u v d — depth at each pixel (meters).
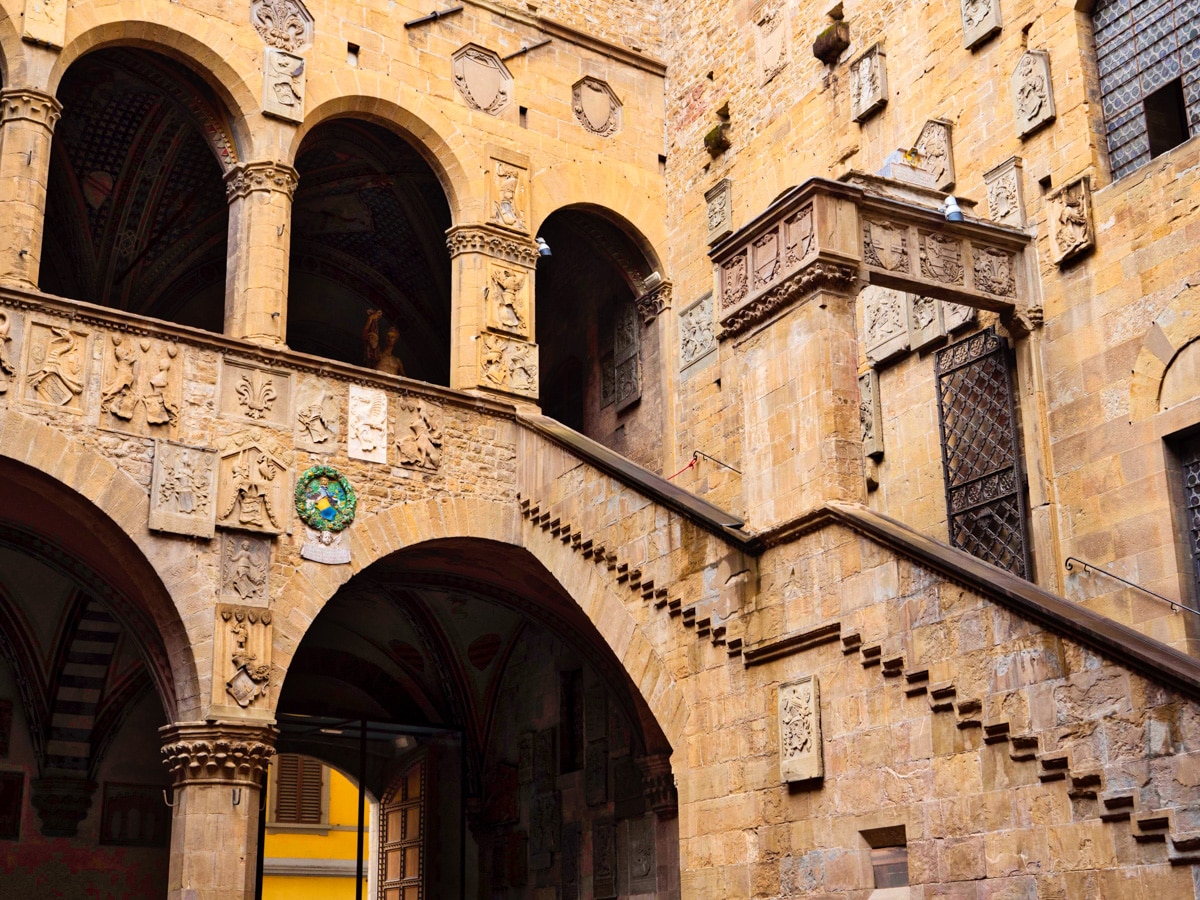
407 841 30.78
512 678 30.47
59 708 26.52
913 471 21.83
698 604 19.12
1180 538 17.92
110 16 23.03
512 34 27.62
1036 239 20.27
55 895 25.77
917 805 15.19
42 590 25.77
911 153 22.00
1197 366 17.91
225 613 20.77
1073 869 13.35
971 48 22.03
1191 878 12.34
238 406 21.78
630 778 26.45
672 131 29.16
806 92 25.61
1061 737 13.64
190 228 29.64
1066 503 19.27
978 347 20.92
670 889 24.42
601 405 29.80
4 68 22.08
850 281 18.11
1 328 20.02
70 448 20.09
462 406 24.08
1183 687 12.49
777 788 17.28
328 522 22.09
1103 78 20.20
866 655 16.11
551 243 32.09
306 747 29.95
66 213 28.11
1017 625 14.30
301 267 31.59
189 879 19.59
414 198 30.02
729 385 26.03
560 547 22.62
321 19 25.22
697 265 27.69
